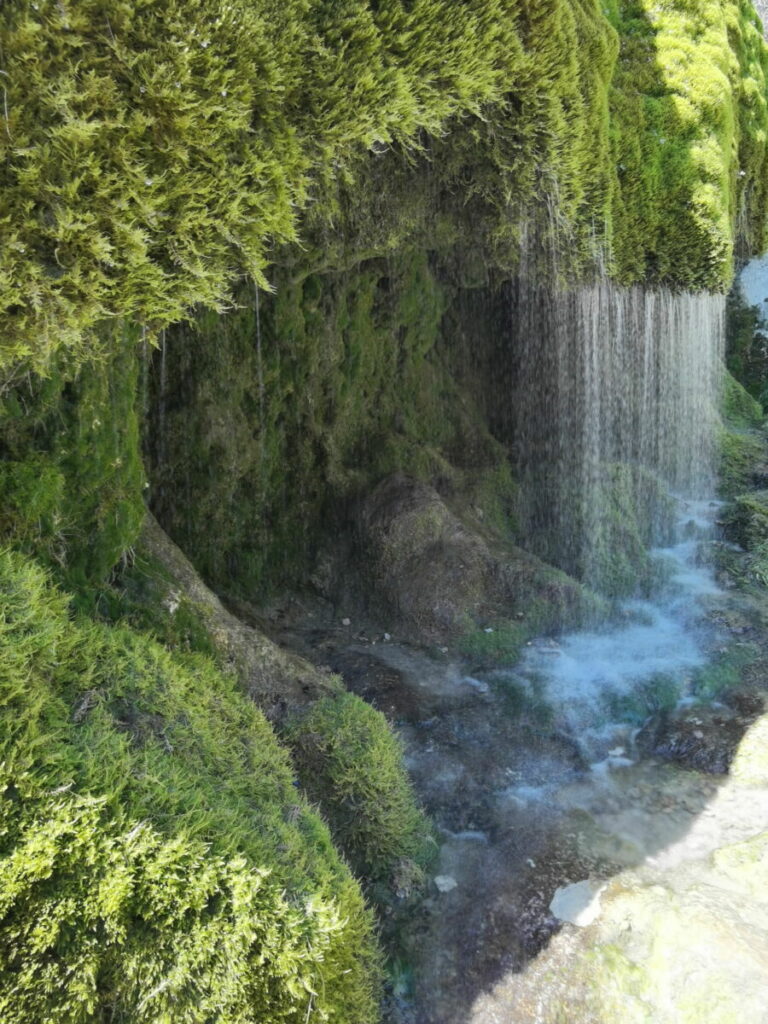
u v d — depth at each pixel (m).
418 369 6.70
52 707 2.41
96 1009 2.12
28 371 2.72
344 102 3.05
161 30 2.45
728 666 5.31
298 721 3.75
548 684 5.09
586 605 5.87
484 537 6.35
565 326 6.26
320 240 4.47
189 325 4.66
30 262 2.31
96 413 3.15
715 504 8.06
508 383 7.36
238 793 2.79
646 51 5.65
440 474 6.63
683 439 8.03
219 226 2.73
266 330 5.16
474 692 5.03
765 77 7.98
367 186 4.25
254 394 5.25
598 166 4.79
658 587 6.60
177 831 2.30
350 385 5.99
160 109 2.47
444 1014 2.96
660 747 4.55
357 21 3.03
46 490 2.88
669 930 3.17
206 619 3.71
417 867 3.53
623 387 6.61
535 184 4.38
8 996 1.99
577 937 3.22
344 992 2.54
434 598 5.61
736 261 8.76
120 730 2.63
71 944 2.10
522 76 3.86
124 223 2.46
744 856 3.60
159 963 2.16
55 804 2.14
